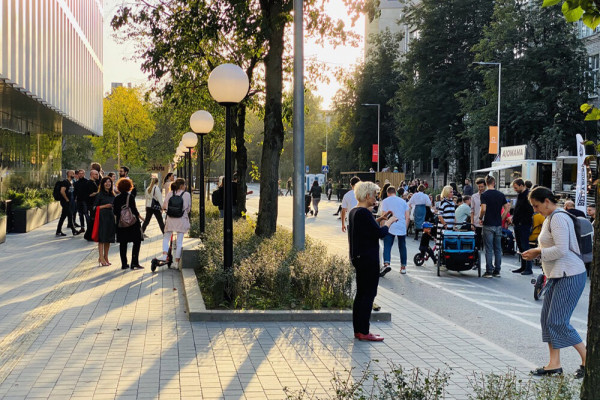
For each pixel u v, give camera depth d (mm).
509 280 13500
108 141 70062
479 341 7492
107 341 7082
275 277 9188
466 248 13820
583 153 17859
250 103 20938
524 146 32812
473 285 12766
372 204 7578
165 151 66062
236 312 8242
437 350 7039
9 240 18797
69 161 75688
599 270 3016
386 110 67125
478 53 44625
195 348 6840
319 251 11133
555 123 40312
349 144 69375
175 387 5504
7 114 25234
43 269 12758
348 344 7191
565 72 40750
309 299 9117
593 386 3012
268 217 13172
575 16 3234
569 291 6328
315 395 5293
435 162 67625
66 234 20766
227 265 9250
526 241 14344
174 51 17391
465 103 45906
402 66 53250
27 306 9016
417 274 14234
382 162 68938
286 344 7109
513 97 43125
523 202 14297
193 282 10312
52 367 6074
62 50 28469
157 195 19156
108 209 12891
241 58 19438
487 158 50562
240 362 6340
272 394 5352
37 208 23547
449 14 50438
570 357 7367
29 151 28422
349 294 9281
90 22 38719
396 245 20766
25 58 21297
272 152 13234
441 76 50531
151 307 9016
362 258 7383
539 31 41250
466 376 6039
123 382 5629
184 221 12898
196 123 16281
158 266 12836
